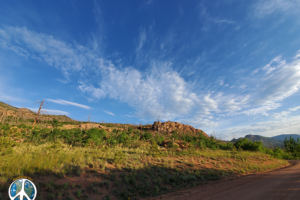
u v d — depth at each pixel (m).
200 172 12.92
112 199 6.89
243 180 11.07
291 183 9.29
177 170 12.40
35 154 10.77
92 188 7.30
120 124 87.44
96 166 10.10
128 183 8.77
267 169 16.86
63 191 6.41
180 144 33.06
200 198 7.14
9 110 64.00
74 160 10.35
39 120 56.25
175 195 7.82
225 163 17.14
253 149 39.72
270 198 6.57
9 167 7.11
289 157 47.16
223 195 7.43
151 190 8.52
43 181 6.75
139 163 12.63
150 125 98.06
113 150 18.33
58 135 22.95
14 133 21.56
